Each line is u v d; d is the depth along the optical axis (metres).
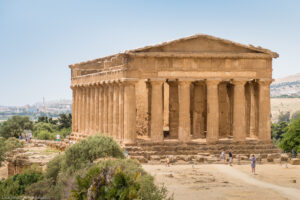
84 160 53.25
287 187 53.06
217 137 75.00
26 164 72.00
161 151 72.06
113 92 78.88
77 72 97.94
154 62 73.69
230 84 84.62
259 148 75.50
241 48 76.50
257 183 55.28
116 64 77.25
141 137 80.19
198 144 74.31
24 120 147.75
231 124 83.81
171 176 57.62
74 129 100.06
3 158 81.88
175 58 74.25
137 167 41.62
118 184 28.64
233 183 54.97
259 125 77.31
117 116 77.00
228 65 75.62
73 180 41.22
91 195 28.55
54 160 55.72
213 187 52.38
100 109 84.12
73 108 100.62
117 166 30.22
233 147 74.62
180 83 74.44
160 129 73.56
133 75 73.00
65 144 86.12
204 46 75.25
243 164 68.75
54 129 156.50
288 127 98.00
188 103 74.50
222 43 75.69
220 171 62.50
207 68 74.88
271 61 77.50
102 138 57.06
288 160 71.50
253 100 80.31
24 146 93.56
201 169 63.69
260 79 76.56
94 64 93.81
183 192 49.47
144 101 83.19
